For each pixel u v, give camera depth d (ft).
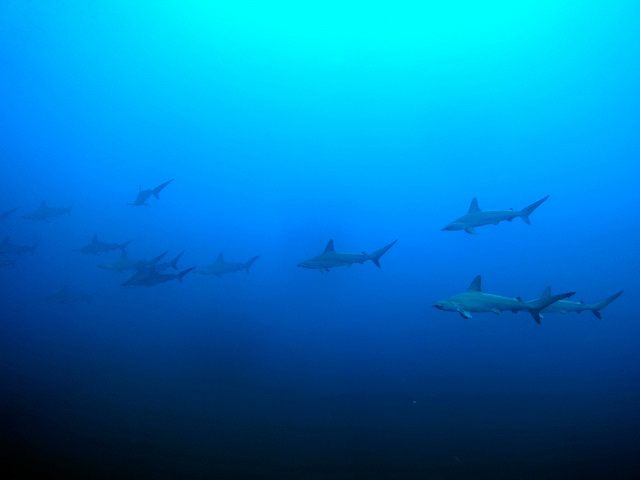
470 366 62.85
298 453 32.71
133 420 37.76
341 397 47.29
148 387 47.73
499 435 36.32
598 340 81.10
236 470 29.55
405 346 80.84
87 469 27.78
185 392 46.78
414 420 40.06
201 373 55.16
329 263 45.29
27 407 38.14
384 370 60.23
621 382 50.11
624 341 78.02
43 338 68.74
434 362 65.87
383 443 34.71
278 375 56.13
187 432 35.91
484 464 30.91
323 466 30.63
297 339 85.81
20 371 48.91
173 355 64.75
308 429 37.70
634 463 29.99
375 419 40.32
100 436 33.68
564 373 56.54
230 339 79.71
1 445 29.76
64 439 32.37
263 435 36.04
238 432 36.52
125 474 27.61
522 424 38.78
